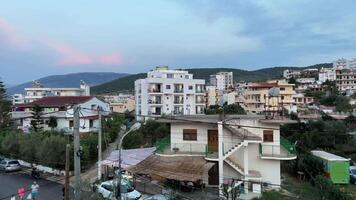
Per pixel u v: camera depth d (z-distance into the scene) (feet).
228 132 109.91
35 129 184.96
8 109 215.31
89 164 141.18
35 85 418.92
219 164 105.81
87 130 195.31
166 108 275.80
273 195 104.27
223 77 594.24
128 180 104.37
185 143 116.78
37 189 102.47
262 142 116.67
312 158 129.29
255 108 324.39
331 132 198.08
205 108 318.04
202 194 102.06
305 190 110.52
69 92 394.11
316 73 561.84
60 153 134.31
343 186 122.52
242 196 103.09
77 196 62.64
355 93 386.52
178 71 308.60
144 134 192.03
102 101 227.61
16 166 142.92
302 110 309.63
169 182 106.83
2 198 102.22
